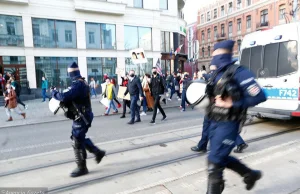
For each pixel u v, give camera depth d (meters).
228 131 2.17
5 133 6.67
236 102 2.13
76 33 18.31
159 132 5.98
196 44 30.61
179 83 13.53
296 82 5.17
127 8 20.19
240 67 2.16
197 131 5.82
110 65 19.83
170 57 23.27
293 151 4.12
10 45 16.19
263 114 5.87
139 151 4.47
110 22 19.55
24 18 16.36
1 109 11.99
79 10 18.11
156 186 3.08
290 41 5.32
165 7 23.47
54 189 3.10
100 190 3.04
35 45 16.95
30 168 3.81
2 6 15.63
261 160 3.79
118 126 7.02
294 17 16.41
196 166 3.69
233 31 36.06
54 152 4.60
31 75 16.78
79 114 3.36
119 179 3.34
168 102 12.60
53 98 3.30
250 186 2.55
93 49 18.92
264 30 5.99
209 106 2.34
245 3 33.78
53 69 17.61
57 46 17.75
